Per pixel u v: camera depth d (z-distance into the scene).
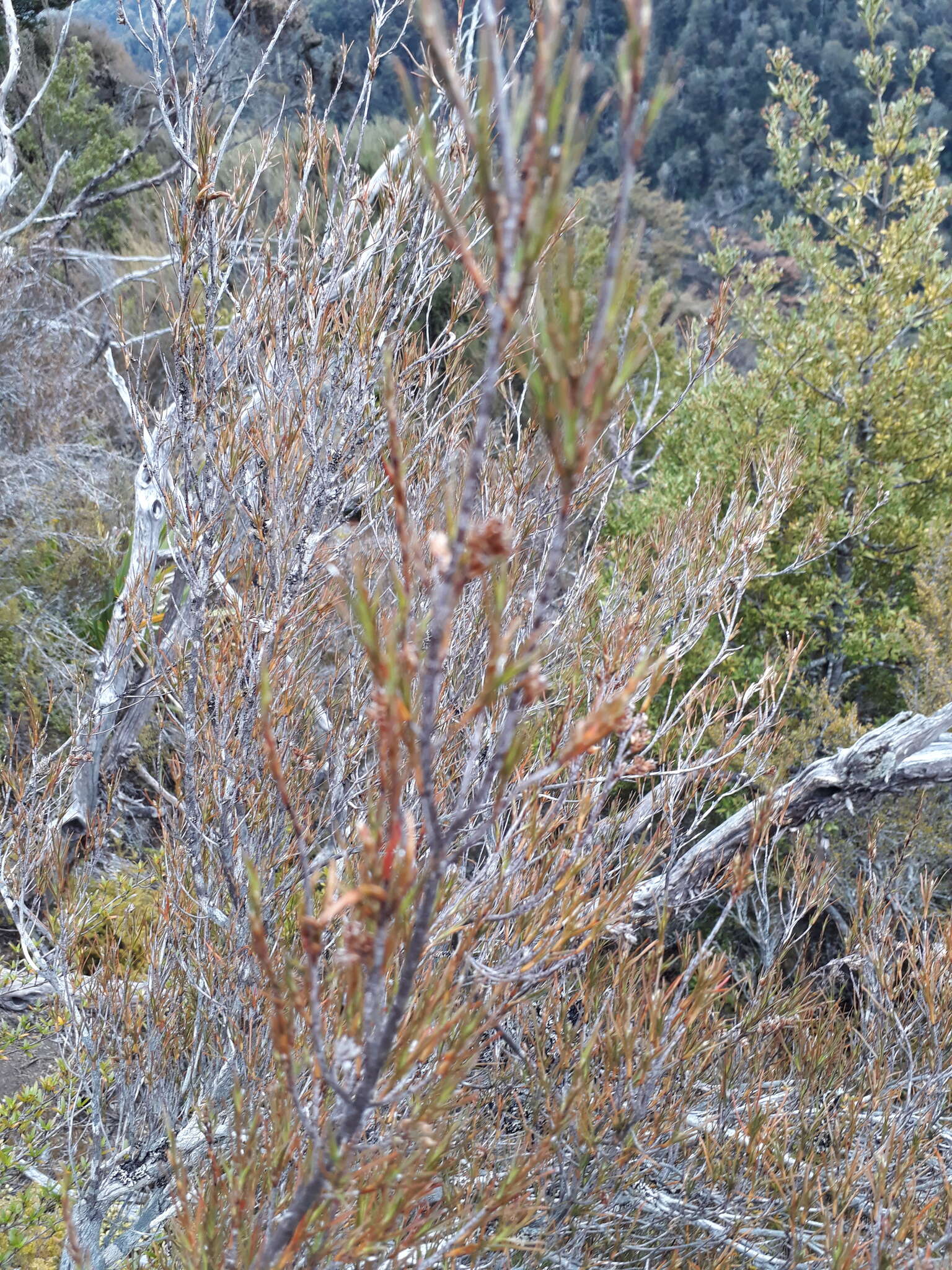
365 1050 0.82
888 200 8.81
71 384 6.64
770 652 7.38
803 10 59.41
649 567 2.77
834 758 3.67
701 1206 2.13
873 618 8.08
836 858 5.02
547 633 2.08
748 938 3.48
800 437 7.45
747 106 55.81
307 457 2.12
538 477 2.21
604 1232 1.96
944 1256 1.80
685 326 9.94
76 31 12.87
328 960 1.53
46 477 6.03
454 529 0.68
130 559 3.77
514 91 0.56
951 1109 2.43
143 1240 2.30
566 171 0.54
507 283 0.56
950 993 2.34
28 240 7.48
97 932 2.89
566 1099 1.35
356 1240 0.99
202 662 2.08
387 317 2.31
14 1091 3.40
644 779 2.28
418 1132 0.98
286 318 2.25
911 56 8.08
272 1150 1.15
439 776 1.90
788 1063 2.69
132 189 8.12
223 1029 2.22
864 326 8.47
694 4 60.28
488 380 0.59
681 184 55.62
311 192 2.33
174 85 2.07
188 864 2.31
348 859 1.69
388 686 0.70
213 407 2.10
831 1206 2.05
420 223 2.33
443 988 1.02
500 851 1.36
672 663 2.09
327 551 2.11
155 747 4.09
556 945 1.18
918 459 8.53
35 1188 2.78
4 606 5.05
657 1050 1.59
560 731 1.50
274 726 2.04
